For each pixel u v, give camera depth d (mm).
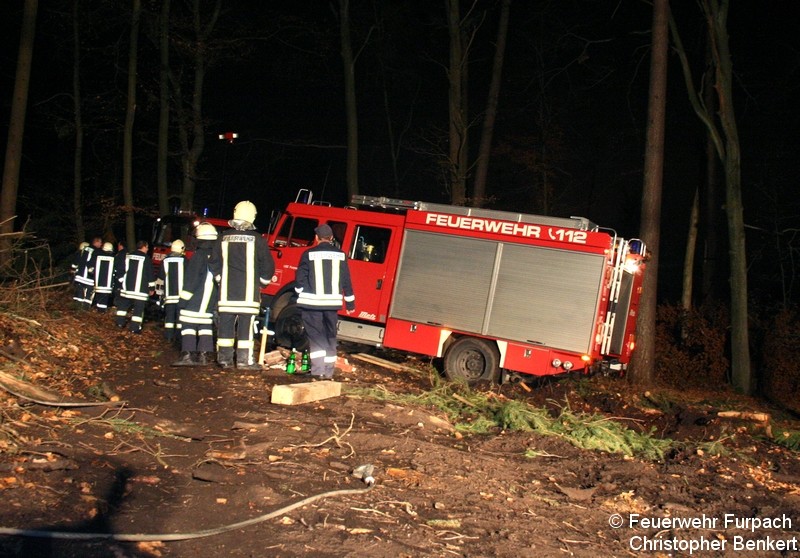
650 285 14078
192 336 9570
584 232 11414
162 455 5824
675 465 7832
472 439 8047
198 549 4320
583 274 11375
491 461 7121
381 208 13547
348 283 9406
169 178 30391
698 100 15398
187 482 5355
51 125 27281
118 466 5426
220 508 4969
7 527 4148
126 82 25984
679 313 16641
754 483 7543
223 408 7473
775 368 15547
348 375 10609
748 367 15281
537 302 11609
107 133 28266
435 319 12211
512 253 11844
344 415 7820
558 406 10859
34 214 26359
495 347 11836
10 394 6527
